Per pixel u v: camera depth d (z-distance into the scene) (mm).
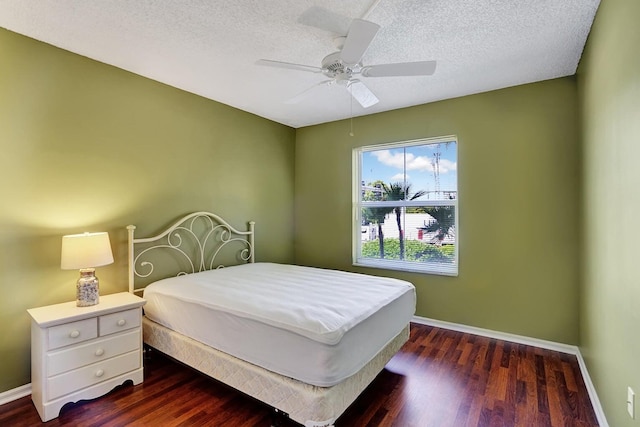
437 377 2424
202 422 1911
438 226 3617
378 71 2156
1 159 2125
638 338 1327
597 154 2031
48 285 2328
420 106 3607
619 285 1581
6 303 2146
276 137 4355
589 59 2203
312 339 1672
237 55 2516
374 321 2051
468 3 1855
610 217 1742
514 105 3090
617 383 1620
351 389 1857
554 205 2914
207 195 3477
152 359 2719
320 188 4410
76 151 2479
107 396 2178
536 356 2770
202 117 3416
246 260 3949
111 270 2693
